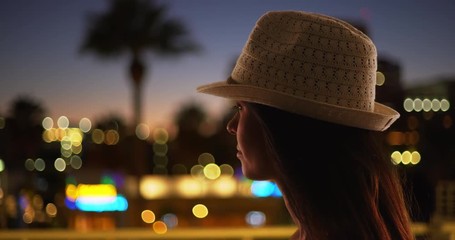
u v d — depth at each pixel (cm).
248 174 128
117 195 1706
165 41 2980
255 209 1548
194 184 1966
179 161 3944
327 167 121
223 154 3284
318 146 121
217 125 3544
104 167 3097
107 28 2952
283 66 123
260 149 126
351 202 120
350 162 121
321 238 120
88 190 1641
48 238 390
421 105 1911
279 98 120
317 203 120
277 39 125
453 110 1967
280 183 126
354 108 123
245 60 129
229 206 1673
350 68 124
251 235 393
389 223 129
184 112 4197
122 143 3150
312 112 120
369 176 123
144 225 1686
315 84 122
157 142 3991
